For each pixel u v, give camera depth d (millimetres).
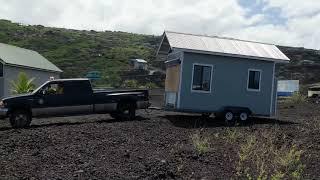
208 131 15195
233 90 19359
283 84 43125
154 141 13156
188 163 10469
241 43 20922
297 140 13234
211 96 19109
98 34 115750
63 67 73875
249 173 9766
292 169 10141
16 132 15156
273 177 9125
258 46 20969
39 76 40656
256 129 15492
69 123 18125
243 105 19438
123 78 65188
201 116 20688
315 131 14711
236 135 13758
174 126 16625
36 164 10125
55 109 18156
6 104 17562
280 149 11781
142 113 22281
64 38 97562
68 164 10141
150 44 107938
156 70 71688
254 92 19578
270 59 19500
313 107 28297
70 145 12391
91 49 88500
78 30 118625
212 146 12414
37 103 17891
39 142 12914
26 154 11344
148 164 10078
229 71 19344
